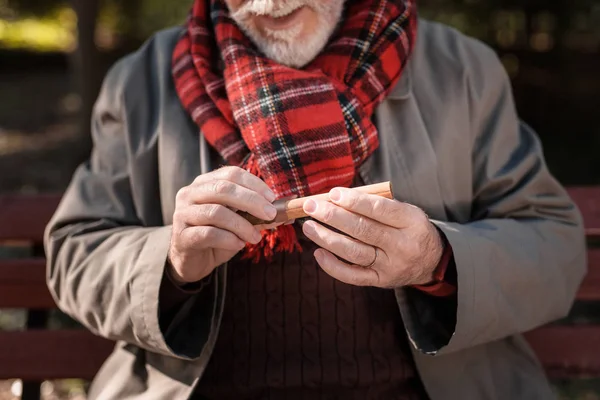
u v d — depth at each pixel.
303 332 1.51
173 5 8.08
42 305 1.80
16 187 5.93
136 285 1.44
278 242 1.45
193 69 1.64
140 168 1.63
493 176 1.60
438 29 1.71
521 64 6.36
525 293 1.48
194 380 1.48
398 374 1.51
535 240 1.52
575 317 3.29
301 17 1.53
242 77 1.52
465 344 1.42
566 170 5.51
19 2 11.09
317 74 1.51
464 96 1.61
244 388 1.50
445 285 1.45
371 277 1.28
